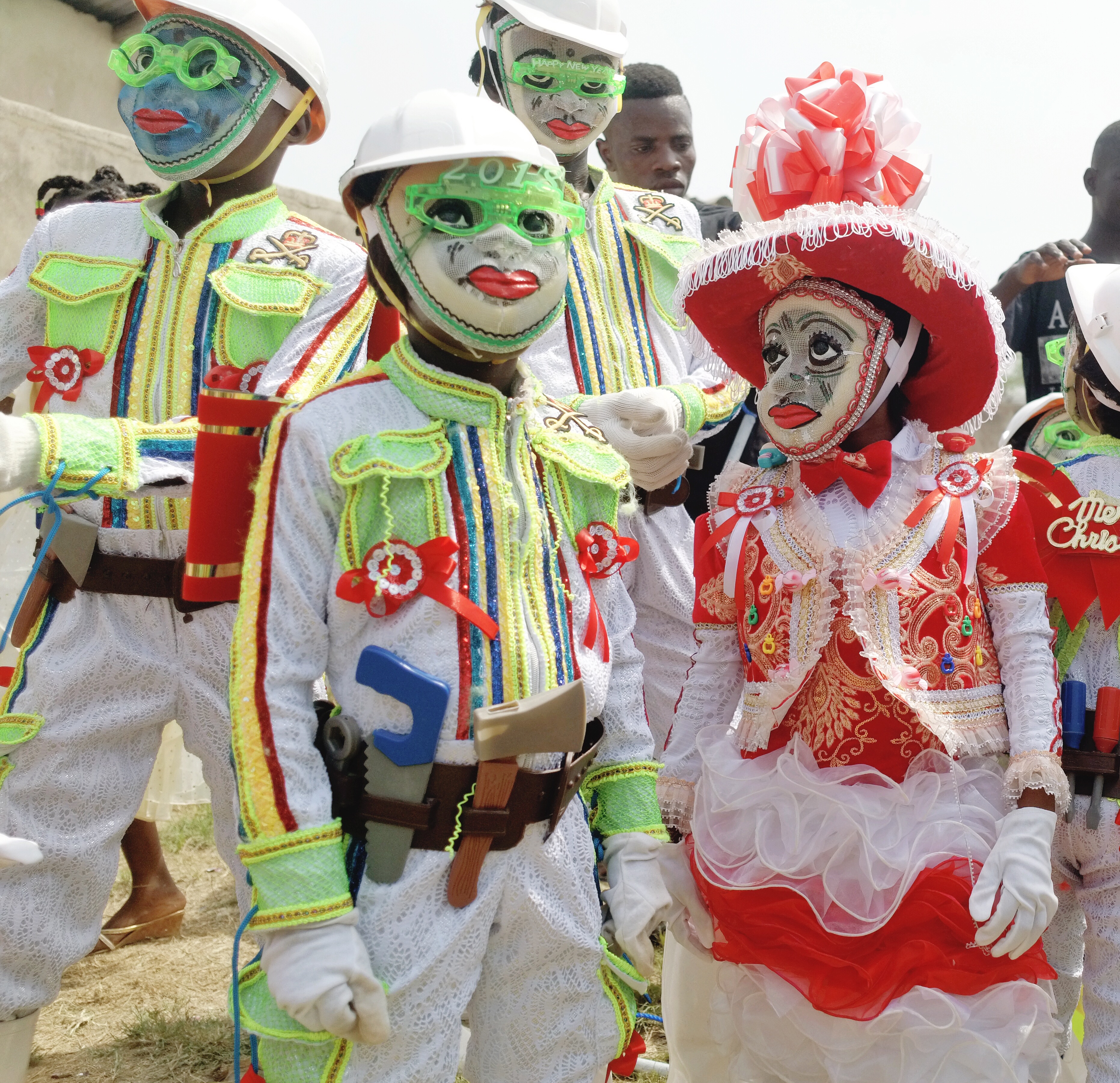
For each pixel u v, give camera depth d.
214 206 2.96
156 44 2.81
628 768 2.21
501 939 2.07
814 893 2.22
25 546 3.92
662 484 2.79
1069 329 4.17
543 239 1.99
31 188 6.82
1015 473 2.46
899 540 2.29
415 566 1.96
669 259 3.24
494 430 2.06
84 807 2.74
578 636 2.12
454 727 1.96
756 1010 2.27
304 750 1.92
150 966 3.79
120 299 2.85
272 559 1.96
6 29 7.66
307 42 2.90
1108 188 4.48
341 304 2.88
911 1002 2.12
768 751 2.40
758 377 2.64
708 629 2.54
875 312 2.29
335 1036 1.89
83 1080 3.16
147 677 2.78
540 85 3.07
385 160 1.94
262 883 1.88
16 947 2.65
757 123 2.53
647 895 2.13
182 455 2.62
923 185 2.52
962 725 2.27
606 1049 2.16
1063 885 2.62
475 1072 2.13
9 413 3.73
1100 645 2.58
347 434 1.99
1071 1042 2.77
